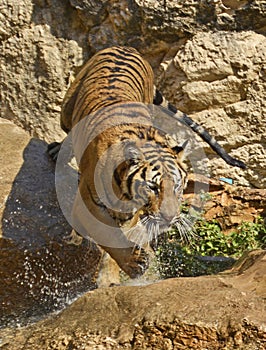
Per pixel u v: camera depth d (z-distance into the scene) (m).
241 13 11.05
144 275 7.75
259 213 10.85
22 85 11.80
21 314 8.23
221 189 10.87
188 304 6.04
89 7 11.34
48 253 8.23
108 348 5.90
